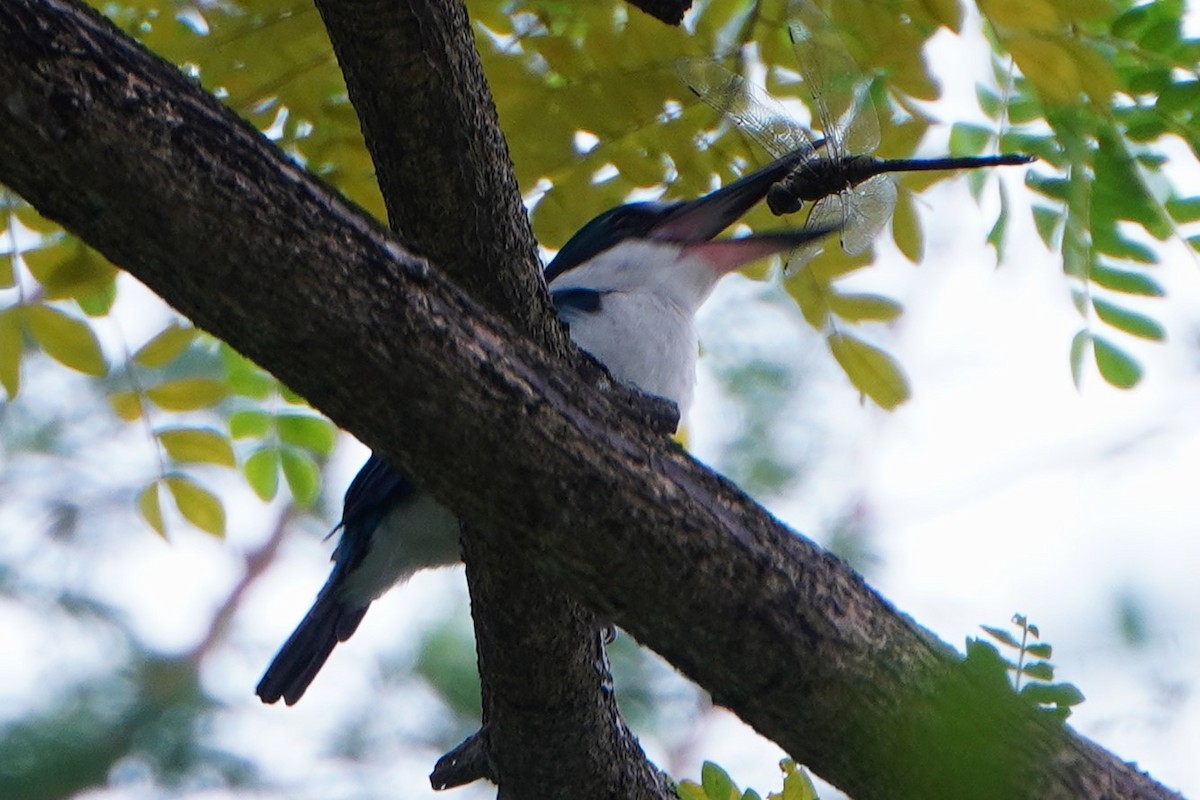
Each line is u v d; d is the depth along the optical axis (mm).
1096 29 8219
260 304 5145
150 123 4895
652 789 7777
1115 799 5941
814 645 5855
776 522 5945
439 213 6199
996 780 5133
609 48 8680
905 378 9328
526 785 7691
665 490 5688
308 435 9422
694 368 9938
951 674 5898
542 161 8906
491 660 7098
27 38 4723
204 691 11383
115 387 9492
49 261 8570
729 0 8758
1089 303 8367
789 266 8891
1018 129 8633
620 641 12242
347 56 5914
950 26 8297
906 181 8836
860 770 6031
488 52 8742
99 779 10633
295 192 5148
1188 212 8305
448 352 5336
